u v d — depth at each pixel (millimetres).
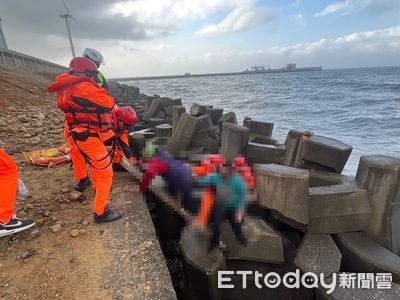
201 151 6352
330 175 4184
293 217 3371
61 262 2998
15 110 12086
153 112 11414
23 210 4008
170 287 2674
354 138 11914
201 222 3297
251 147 5180
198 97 35438
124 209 4000
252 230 3270
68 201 4281
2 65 21250
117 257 3059
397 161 3340
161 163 4012
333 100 25453
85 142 3395
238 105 25547
